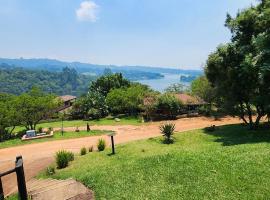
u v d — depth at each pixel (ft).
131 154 81.00
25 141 142.51
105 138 140.56
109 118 236.22
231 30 111.96
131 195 41.73
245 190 39.58
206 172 46.78
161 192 41.57
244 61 95.81
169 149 81.87
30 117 173.99
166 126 104.47
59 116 254.68
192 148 79.30
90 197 42.91
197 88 231.30
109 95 254.88
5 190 64.59
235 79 107.04
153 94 224.74
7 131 171.83
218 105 207.21
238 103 119.55
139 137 138.72
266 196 37.19
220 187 41.11
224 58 111.45
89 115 251.39
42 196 43.42
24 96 173.47
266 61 88.38
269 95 95.61
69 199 41.91
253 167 46.80
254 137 95.20
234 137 101.24
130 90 244.42
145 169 51.29
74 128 187.52
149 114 207.21
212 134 111.65
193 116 206.90
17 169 23.07
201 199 38.42
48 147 125.39
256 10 106.01
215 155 56.49
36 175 73.51
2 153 119.55
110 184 46.68
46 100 178.60
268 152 55.62
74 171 66.28
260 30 101.35
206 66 124.06
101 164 70.59
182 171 48.24
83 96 285.02
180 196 39.81
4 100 197.57
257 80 97.30
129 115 238.48
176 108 201.36
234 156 54.39
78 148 118.73
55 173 70.13
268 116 107.55
